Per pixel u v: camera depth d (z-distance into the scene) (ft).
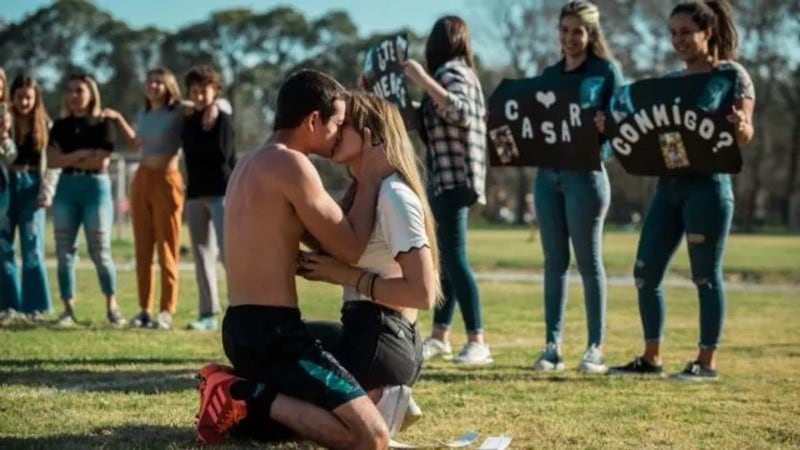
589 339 20.04
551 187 20.08
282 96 12.81
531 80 20.18
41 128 26.13
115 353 21.12
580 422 14.83
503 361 21.18
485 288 42.65
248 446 12.78
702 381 18.57
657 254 19.12
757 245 94.94
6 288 26.81
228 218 12.55
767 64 167.02
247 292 12.33
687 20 18.40
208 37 212.23
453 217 20.74
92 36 206.28
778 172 186.09
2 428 13.71
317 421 12.07
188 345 22.58
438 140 20.68
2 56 202.80
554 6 183.62
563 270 20.22
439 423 14.65
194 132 25.35
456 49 21.11
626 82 19.92
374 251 12.79
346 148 13.01
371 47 22.21
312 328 13.38
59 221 26.25
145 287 26.12
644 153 18.83
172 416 14.70
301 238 12.69
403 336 12.91
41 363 19.57
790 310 34.35
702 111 17.99
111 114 26.48
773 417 15.38
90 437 13.25
